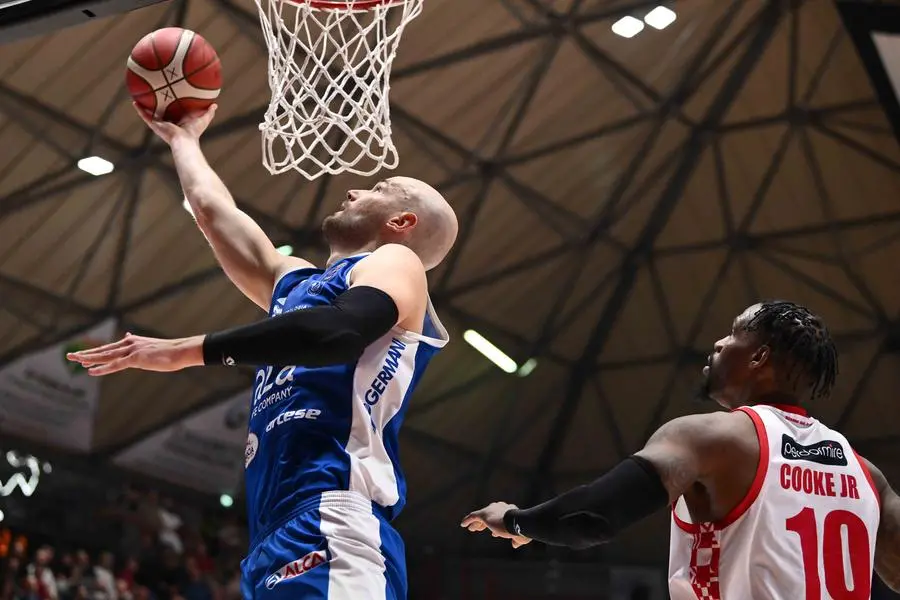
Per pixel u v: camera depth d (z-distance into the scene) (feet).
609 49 41.04
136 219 39.55
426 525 54.95
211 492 46.98
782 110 44.73
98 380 42.04
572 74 41.55
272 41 10.60
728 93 44.21
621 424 54.54
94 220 39.09
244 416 46.42
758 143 46.24
